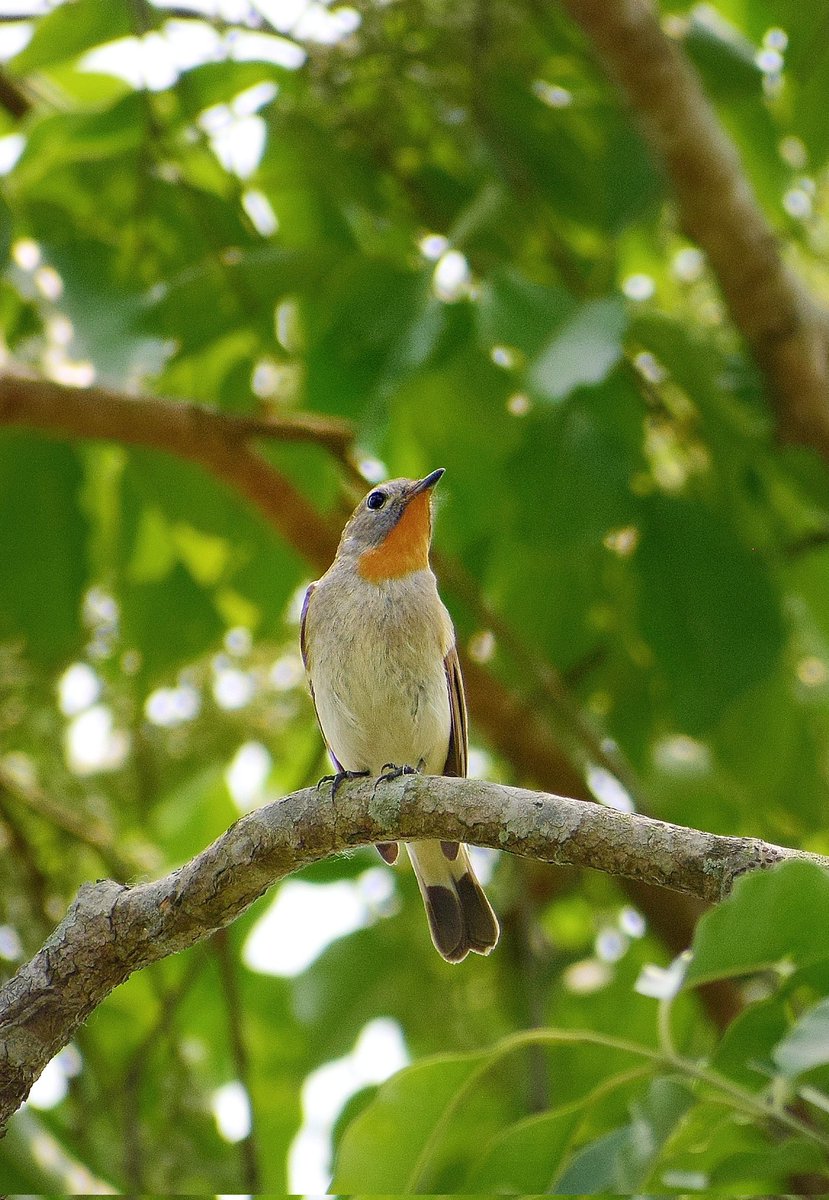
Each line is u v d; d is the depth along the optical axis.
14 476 11.98
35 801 11.18
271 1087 13.13
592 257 13.14
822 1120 7.28
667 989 6.37
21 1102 6.57
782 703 11.61
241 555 12.55
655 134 11.16
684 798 12.77
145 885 6.93
